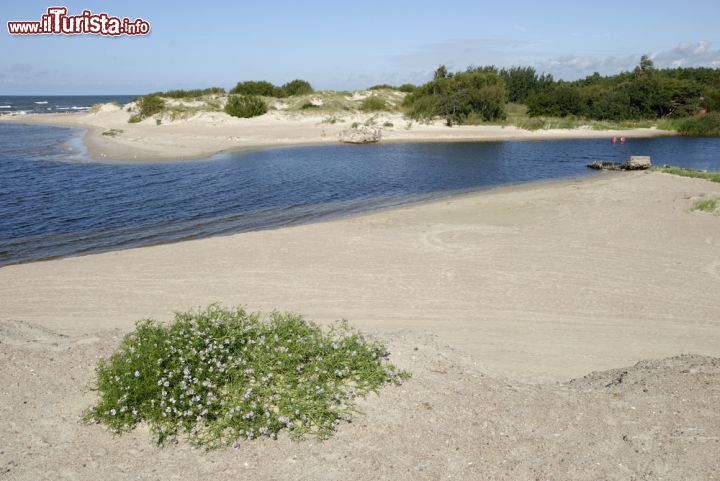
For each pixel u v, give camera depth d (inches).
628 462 184.7
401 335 312.2
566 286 439.8
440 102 2407.7
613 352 320.8
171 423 205.0
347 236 603.8
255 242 579.8
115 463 186.9
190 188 1004.6
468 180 1121.4
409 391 234.7
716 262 502.3
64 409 219.0
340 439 200.8
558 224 657.0
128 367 213.8
